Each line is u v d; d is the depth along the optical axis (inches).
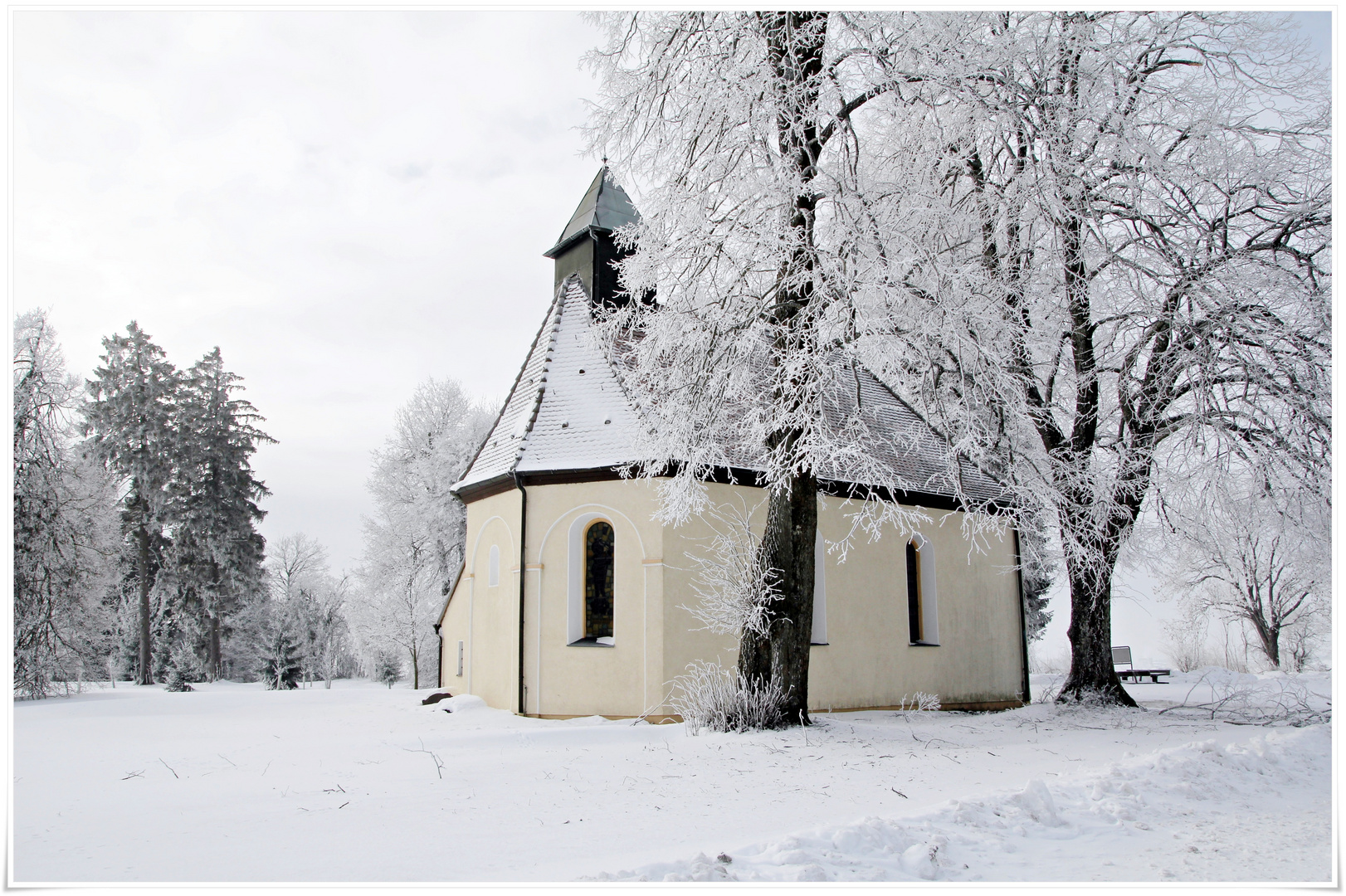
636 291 550.3
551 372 733.9
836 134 515.8
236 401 1895.9
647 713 603.8
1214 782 309.7
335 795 317.1
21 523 952.3
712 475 639.1
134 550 1729.8
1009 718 613.9
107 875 207.3
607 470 641.0
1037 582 1405.0
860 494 724.0
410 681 1683.1
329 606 2089.1
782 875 191.5
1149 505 644.1
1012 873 203.5
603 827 261.0
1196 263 612.1
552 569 650.8
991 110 534.9
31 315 1000.9
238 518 1838.1
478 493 739.4
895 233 476.7
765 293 504.7
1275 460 581.3
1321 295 576.7
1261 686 710.5
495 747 458.6
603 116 561.9
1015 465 610.5
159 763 407.2
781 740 448.5
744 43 511.5
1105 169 615.8
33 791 334.0
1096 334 696.4
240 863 218.4
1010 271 610.9
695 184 521.0
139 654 1732.3
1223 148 604.7
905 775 359.3
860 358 514.3
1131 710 634.2
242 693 1037.8
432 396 1536.7
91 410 1710.1
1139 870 207.2
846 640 705.6
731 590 536.4
